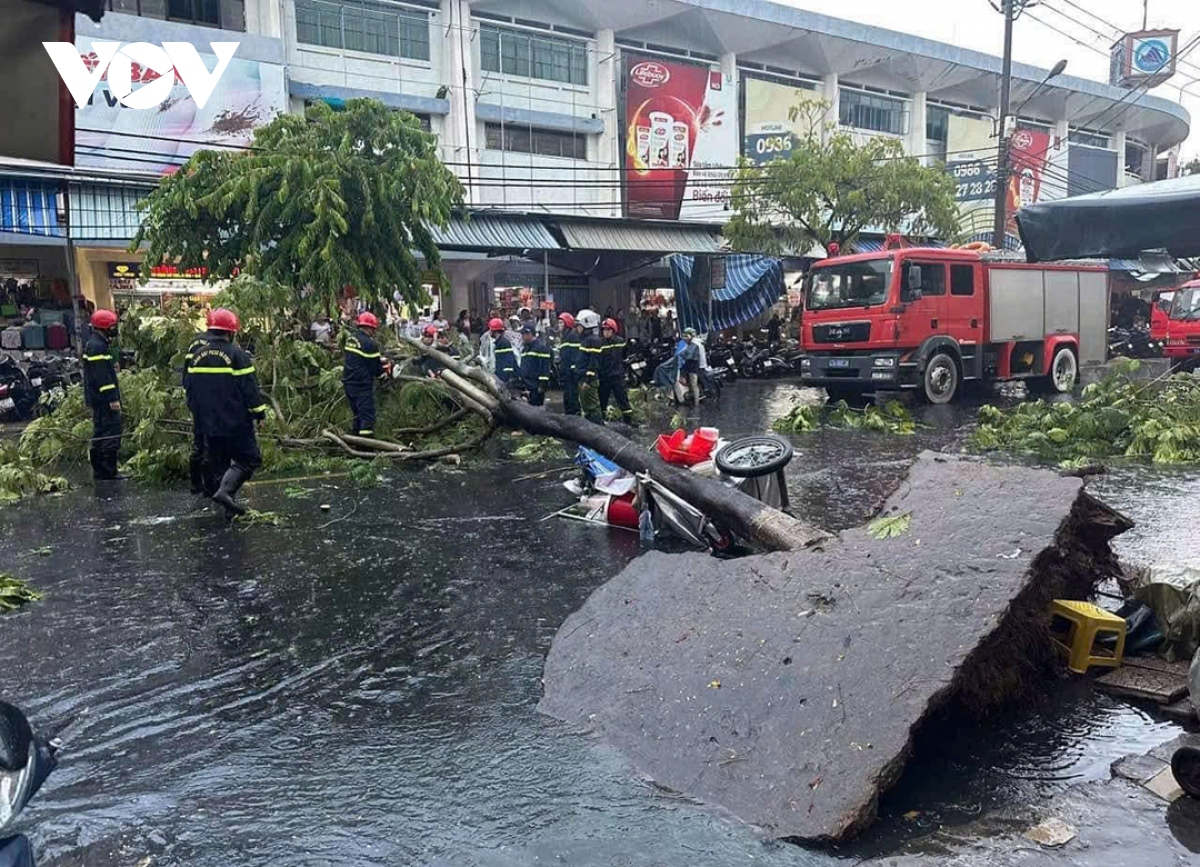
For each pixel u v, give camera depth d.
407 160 15.73
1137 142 47.97
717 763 3.34
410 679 4.38
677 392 18.03
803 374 17.48
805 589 4.11
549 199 28.83
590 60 29.78
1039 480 4.39
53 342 18.94
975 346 17.02
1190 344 23.45
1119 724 3.75
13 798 2.07
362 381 10.98
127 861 2.94
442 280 16.78
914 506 4.53
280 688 4.30
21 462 9.93
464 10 26.70
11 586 5.76
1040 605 4.03
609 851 2.92
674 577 4.57
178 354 10.80
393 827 3.10
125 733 3.87
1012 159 35.72
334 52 24.92
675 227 28.02
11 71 3.64
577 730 3.77
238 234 15.57
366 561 6.49
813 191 25.59
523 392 15.72
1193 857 2.79
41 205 17.47
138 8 21.44
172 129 21.05
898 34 34.44
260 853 2.97
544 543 6.92
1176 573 4.33
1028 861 2.78
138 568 6.46
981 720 3.78
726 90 31.78
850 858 2.85
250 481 9.86
